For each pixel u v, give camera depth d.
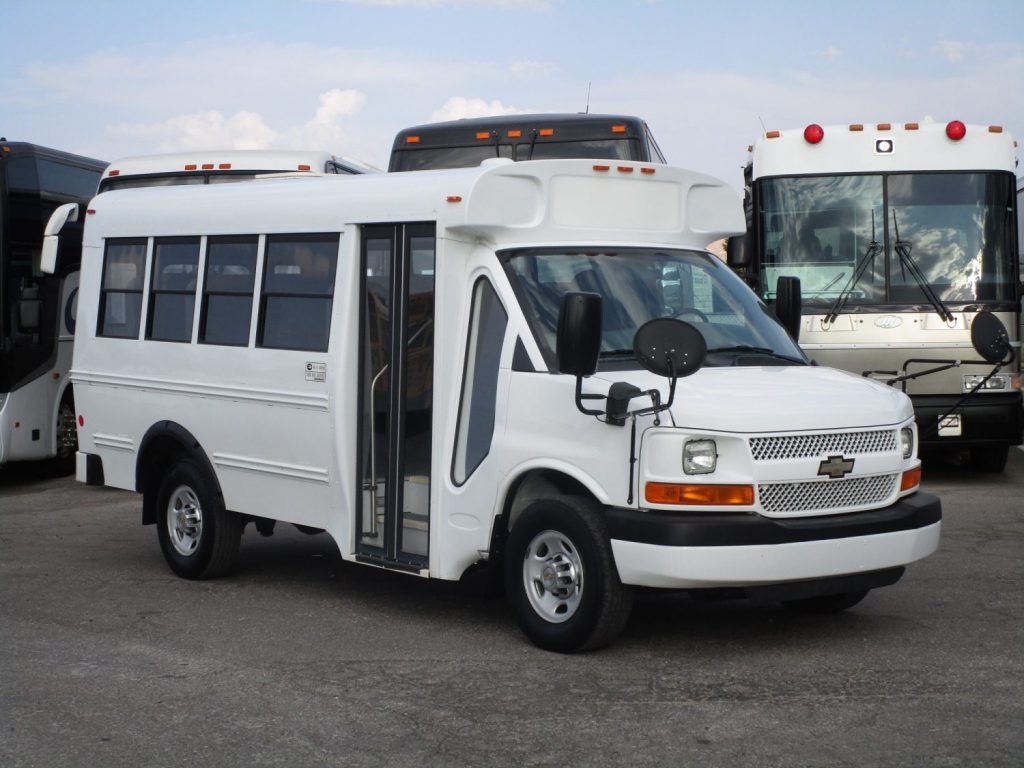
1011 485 13.63
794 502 6.81
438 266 7.72
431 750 5.66
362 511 8.30
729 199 8.67
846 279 14.00
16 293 15.04
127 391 10.13
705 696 6.34
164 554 9.80
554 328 7.39
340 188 8.56
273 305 8.91
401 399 8.01
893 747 5.55
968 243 13.90
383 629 7.91
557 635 7.13
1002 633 7.50
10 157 14.98
